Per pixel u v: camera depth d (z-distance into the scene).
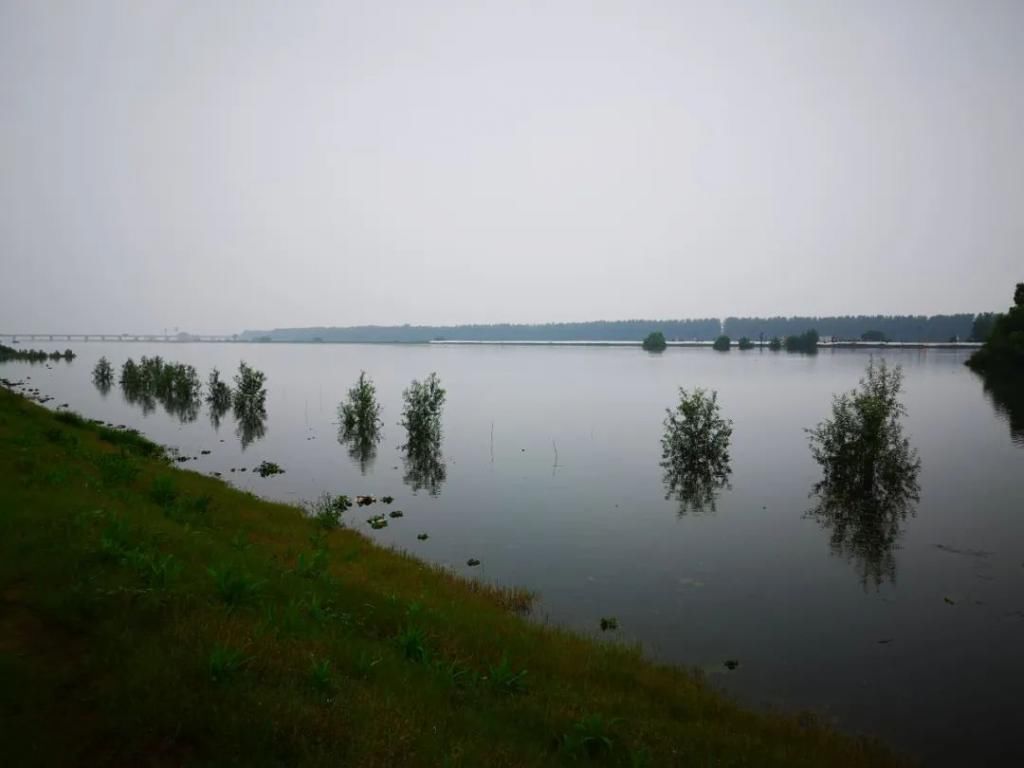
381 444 42.38
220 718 5.89
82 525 9.87
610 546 22.25
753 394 70.38
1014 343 90.06
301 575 11.90
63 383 79.62
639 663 12.66
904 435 44.12
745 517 25.94
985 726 12.01
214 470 33.34
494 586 17.91
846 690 13.20
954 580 19.41
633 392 75.69
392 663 8.52
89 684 6.13
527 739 7.67
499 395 73.06
